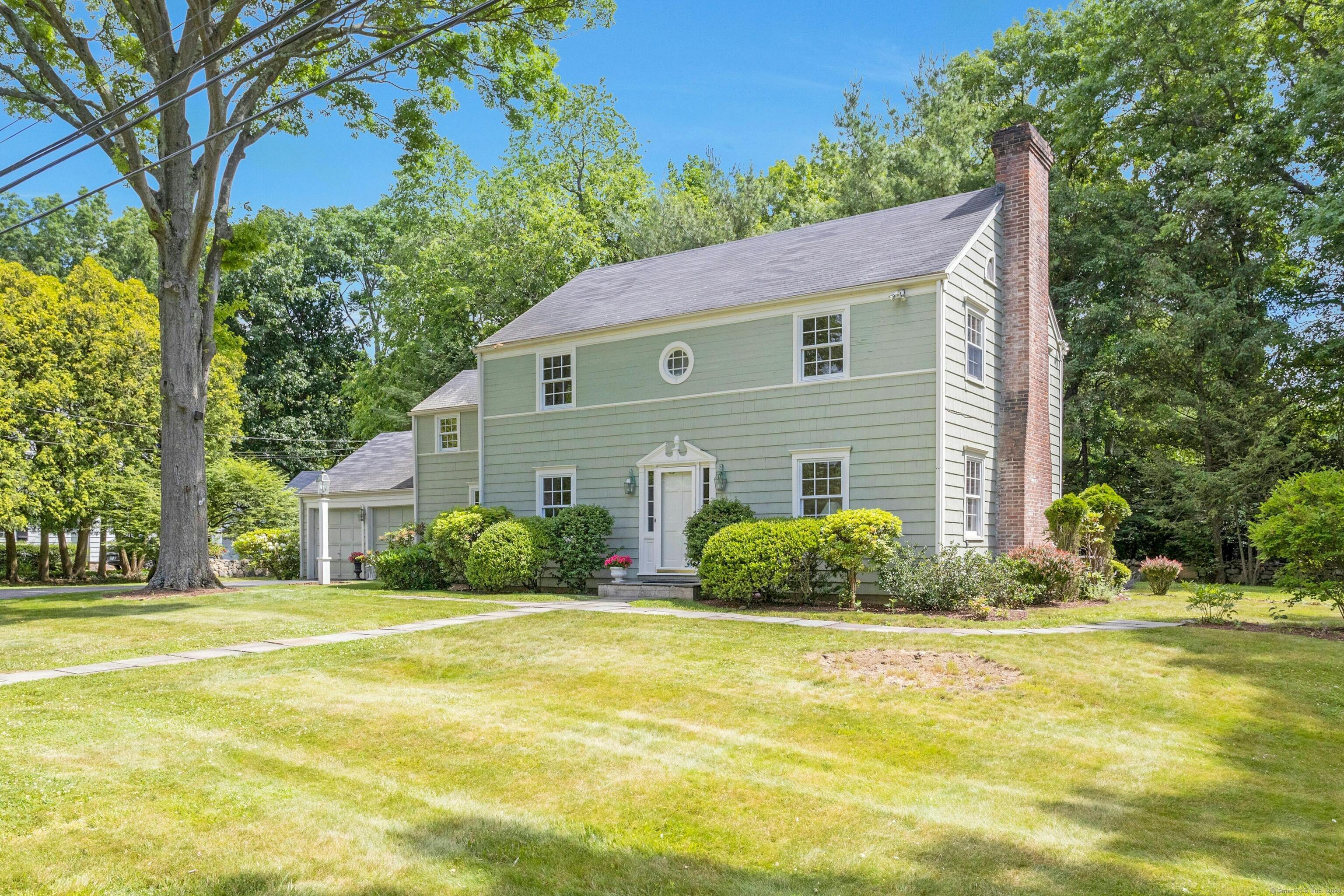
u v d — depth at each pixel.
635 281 20.91
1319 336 22.66
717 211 34.16
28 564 29.56
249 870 4.80
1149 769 6.67
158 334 27.30
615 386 18.42
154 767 6.48
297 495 31.89
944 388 14.43
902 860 5.12
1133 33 25.28
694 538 15.84
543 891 4.70
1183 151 24.11
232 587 19.83
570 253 33.53
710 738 7.44
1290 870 4.99
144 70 17.47
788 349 16.06
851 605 13.95
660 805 5.96
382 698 8.71
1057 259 25.03
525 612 13.98
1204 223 23.62
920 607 13.63
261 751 6.98
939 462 14.32
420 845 5.23
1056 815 5.82
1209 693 8.45
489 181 35.44
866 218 19.05
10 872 4.69
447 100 18.73
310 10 15.97
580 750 7.08
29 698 8.58
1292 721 7.72
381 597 16.94
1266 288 24.03
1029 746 7.21
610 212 35.03
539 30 17.41
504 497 20.31
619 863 5.08
